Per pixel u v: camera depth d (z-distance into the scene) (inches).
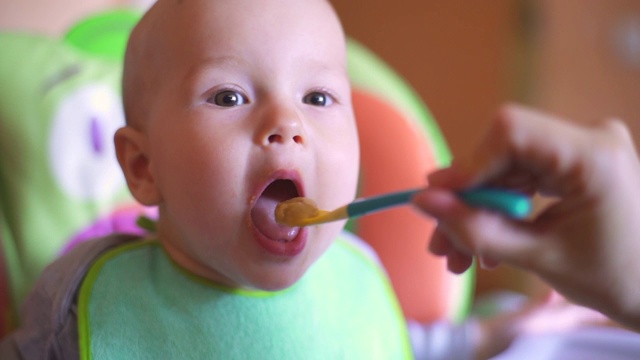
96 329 22.0
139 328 22.2
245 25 19.4
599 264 12.9
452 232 12.5
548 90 65.1
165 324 22.3
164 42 20.3
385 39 73.5
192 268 22.9
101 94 31.8
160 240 24.3
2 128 29.6
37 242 29.4
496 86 67.9
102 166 31.2
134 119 21.8
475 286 66.2
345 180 20.1
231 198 18.5
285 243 18.7
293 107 19.2
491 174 11.9
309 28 20.0
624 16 61.4
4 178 29.5
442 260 34.6
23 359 22.8
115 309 22.5
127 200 31.8
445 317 34.6
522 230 12.6
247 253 18.8
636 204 12.4
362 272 27.7
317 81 20.0
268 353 22.8
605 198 12.2
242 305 23.0
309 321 24.1
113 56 33.1
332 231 20.1
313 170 19.1
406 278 34.3
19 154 29.6
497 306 41.8
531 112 11.8
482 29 68.1
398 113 35.4
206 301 22.7
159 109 20.2
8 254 29.0
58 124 30.4
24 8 38.1
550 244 12.8
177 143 19.2
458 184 12.2
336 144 19.9
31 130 29.9
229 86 19.1
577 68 63.8
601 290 13.3
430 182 12.8
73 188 30.5
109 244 24.3
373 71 36.8
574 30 63.6
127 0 41.3
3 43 30.9
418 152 34.7
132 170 21.9
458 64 69.8
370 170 34.0
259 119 18.8
